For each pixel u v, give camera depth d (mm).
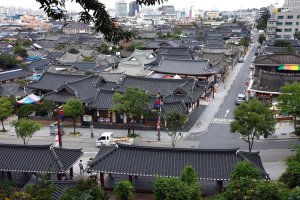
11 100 62625
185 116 50688
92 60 118625
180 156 34406
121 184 28469
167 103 57562
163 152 34875
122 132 55969
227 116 63469
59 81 70000
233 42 168125
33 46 161375
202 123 59469
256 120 41531
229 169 32594
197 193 26766
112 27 15133
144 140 52344
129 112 51625
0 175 36062
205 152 34375
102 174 34656
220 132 55000
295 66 87375
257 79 75250
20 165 34719
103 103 59625
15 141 52625
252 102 44062
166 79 67125
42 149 36188
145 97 52406
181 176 29109
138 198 34344
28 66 105750
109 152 35094
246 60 136625
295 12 173500
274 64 88188
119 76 81438
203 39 179750
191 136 53531
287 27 176000
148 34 194500
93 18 14758
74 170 41188
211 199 26875
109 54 138125
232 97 77812
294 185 30188
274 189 20766
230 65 112438
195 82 67812
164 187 26281
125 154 35031
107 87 69375
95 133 55531
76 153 37219
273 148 47719
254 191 20797
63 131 54438
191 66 89250
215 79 92250
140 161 34250
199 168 32969
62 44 162750
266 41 155000
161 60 96000
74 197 22078
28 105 60344
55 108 58875
